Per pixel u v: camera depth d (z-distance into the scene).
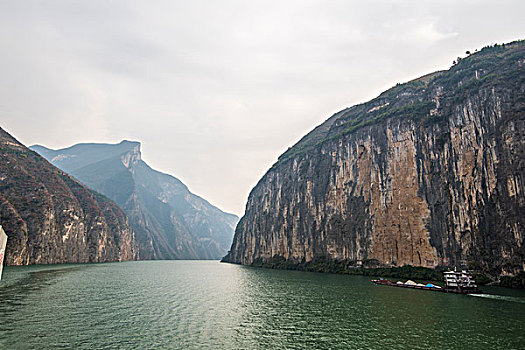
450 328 35.78
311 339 32.31
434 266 87.81
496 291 63.09
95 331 34.41
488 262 75.44
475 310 44.84
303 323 38.50
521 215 70.06
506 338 32.25
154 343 30.84
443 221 88.38
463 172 86.00
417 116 103.75
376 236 104.69
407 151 102.88
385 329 35.59
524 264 67.44
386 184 106.31
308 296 58.72
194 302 52.75
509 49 104.12
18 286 65.44
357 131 124.81
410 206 97.62
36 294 56.25
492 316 41.19
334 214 125.69
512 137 75.75
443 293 61.28
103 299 53.78
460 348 29.59
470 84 93.44
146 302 51.97
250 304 50.88
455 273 66.31
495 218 76.12
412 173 99.69
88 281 80.38
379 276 97.62
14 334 32.62
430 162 95.94
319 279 92.06
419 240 93.00
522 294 59.66
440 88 108.50
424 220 93.31
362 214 112.75
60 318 39.47
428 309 45.78
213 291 66.69
